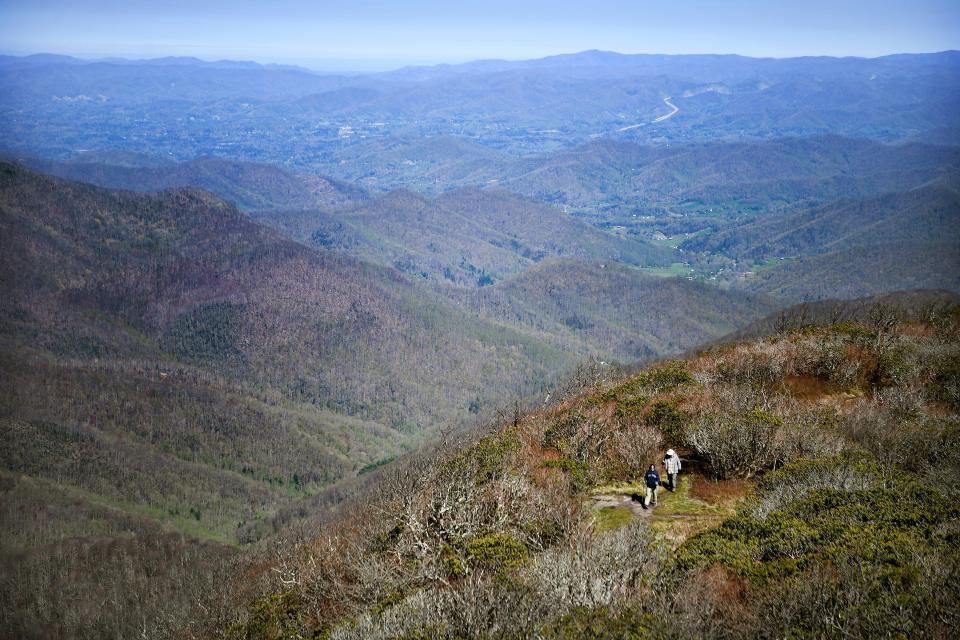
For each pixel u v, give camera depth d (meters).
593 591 10.70
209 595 32.22
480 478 18.48
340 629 12.19
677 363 31.81
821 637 9.09
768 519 13.15
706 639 9.37
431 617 10.95
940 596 9.42
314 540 26.69
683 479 18.88
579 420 22.86
